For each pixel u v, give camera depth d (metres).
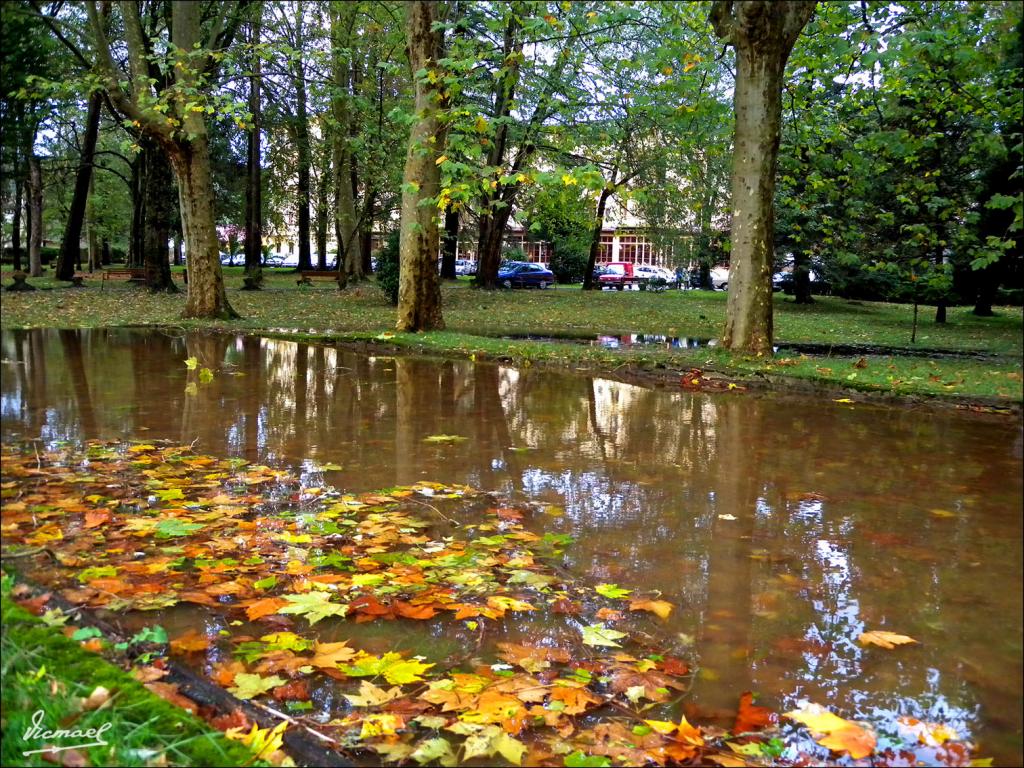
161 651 2.71
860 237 16.64
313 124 27.98
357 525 4.16
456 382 8.88
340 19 18.38
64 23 13.18
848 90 13.46
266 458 5.43
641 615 3.22
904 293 20.23
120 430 6.04
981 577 3.60
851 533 4.16
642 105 14.46
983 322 20.61
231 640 2.91
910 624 3.16
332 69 21.23
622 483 5.01
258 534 3.98
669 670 2.80
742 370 9.16
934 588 3.49
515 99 21.64
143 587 3.25
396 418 6.88
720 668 2.82
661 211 29.70
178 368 9.27
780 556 3.84
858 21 11.60
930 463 5.55
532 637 3.03
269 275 36.69
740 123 10.40
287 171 31.44
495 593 3.39
